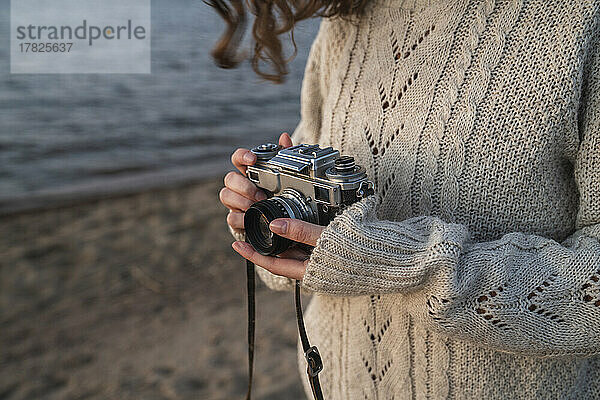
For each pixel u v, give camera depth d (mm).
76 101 9102
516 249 983
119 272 4211
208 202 5773
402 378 1179
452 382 1112
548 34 984
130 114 8750
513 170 1018
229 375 3037
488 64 1035
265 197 1202
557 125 979
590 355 976
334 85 1300
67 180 6395
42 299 3852
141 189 6172
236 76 10961
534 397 1087
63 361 3199
